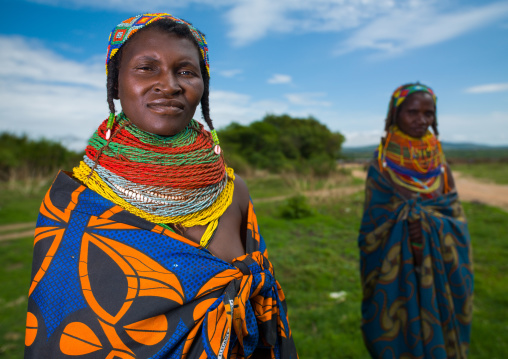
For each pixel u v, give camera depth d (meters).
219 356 1.11
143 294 1.07
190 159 1.22
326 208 11.51
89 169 1.17
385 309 2.94
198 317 1.12
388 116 3.27
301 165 21.84
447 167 3.32
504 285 5.03
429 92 3.14
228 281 1.19
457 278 2.92
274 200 13.94
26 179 16.48
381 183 3.15
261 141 24.81
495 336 3.69
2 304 4.58
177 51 1.15
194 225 1.25
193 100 1.20
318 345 3.56
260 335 1.36
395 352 2.90
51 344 1.03
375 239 3.12
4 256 6.55
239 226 1.45
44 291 1.06
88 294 1.05
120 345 1.05
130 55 1.16
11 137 19.28
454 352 2.86
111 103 1.22
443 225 2.92
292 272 5.66
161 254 1.12
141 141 1.18
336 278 5.42
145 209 1.15
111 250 1.09
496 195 15.09
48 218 1.12
